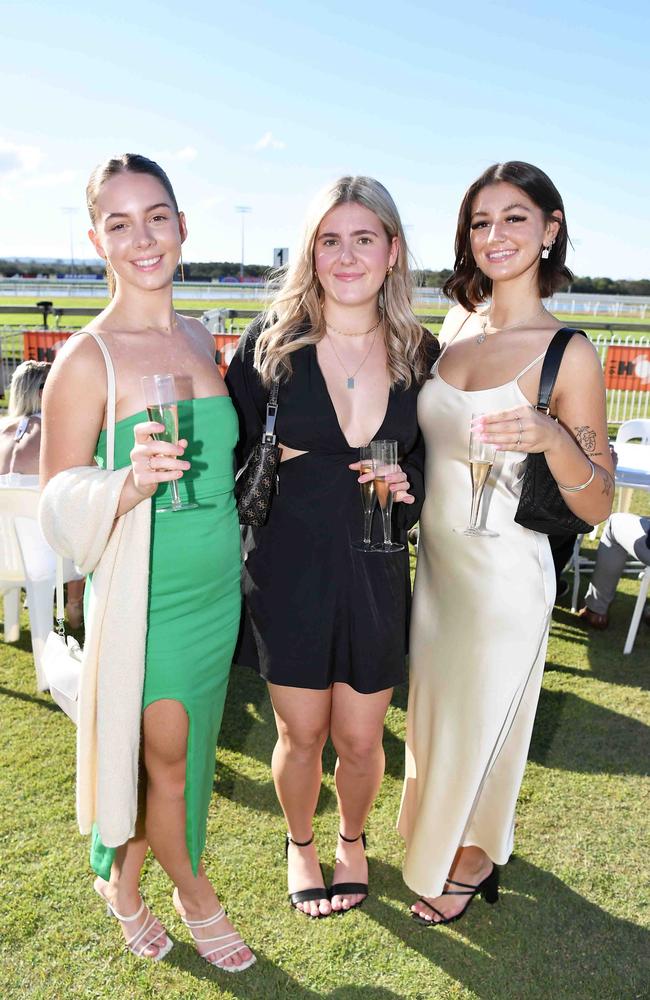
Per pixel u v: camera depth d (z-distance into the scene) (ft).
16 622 14.06
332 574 7.03
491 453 6.44
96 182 6.18
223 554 6.75
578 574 16.11
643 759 10.88
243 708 12.10
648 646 14.75
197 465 6.58
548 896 8.29
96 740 6.37
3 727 11.25
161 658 6.49
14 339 38.09
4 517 11.62
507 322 7.18
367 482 6.68
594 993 7.10
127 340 6.30
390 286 7.26
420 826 7.77
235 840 9.05
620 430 19.22
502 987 7.14
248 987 7.10
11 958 7.32
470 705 7.26
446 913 7.86
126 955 7.40
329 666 7.22
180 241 6.44
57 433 6.07
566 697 12.66
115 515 5.74
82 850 8.75
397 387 7.29
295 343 6.98
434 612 7.55
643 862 8.82
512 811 7.72
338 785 8.09
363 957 7.47
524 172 6.73
